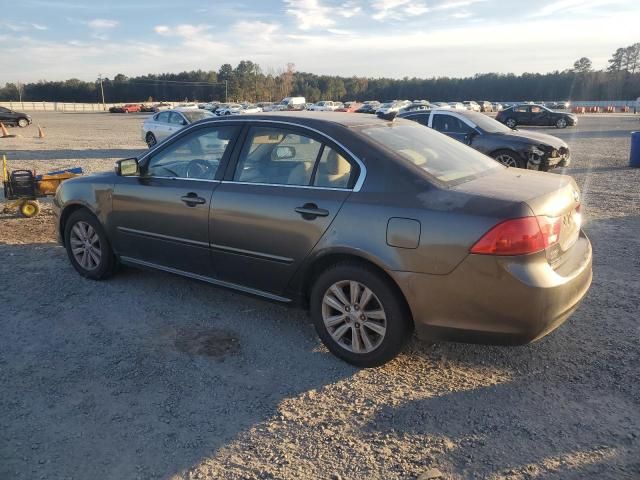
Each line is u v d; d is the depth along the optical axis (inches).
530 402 127.6
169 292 196.9
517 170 165.2
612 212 327.3
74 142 910.4
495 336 125.5
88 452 109.7
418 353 152.4
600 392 131.5
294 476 103.4
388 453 110.0
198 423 119.8
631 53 4234.7
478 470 104.7
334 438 114.8
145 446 111.9
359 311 141.0
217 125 173.0
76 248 211.2
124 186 190.1
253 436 115.6
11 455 108.3
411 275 129.1
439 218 125.9
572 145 795.4
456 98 4955.7
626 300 186.9
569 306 130.3
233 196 159.9
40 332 163.5
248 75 5004.9
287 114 165.8
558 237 130.4
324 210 141.6
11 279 209.0
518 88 4739.2
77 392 131.3
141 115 2508.6
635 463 106.3
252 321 173.3
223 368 143.5
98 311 179.5
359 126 154.6
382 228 132.3
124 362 145.9
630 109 2827.3
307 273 148.6
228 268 165.8
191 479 102.7
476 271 122.5
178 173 179.9
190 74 5506.9
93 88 5078.7
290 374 140.9
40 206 347.6
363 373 141.6
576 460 107.3
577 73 4505.4
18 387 133.3
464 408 125.4
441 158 151.9
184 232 173.2
